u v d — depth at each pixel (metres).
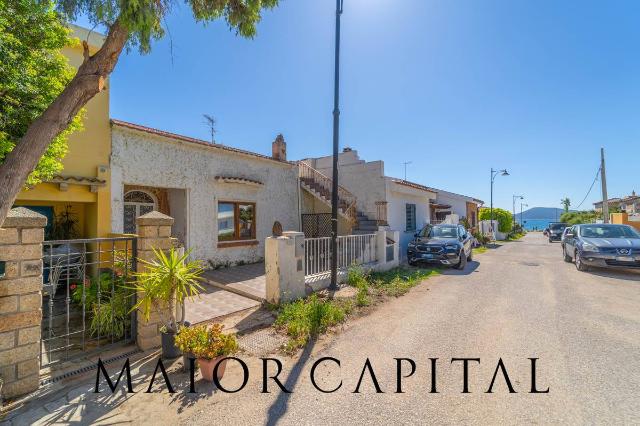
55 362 3.85
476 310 6.25
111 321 4.55
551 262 13.24
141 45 3.57
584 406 3.05
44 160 5.14
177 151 9.53
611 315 5.86
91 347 4.53
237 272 9.76
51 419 2.93
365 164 14.49
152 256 4.57
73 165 7.45
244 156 11.48
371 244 10.65
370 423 2.86
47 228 8.23
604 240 10.59
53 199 7.24
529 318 5.71
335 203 7.84
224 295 7.34
